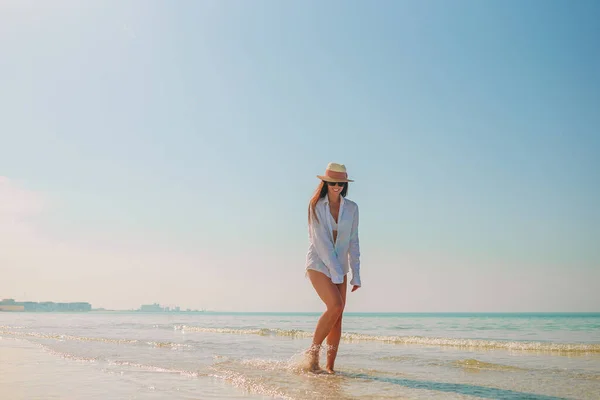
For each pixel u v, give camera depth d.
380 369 4.91
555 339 10.78
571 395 3.55
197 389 3.62
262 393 3.45
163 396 3.33
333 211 4.57
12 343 8.04
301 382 3.89
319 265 4.48
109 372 4.53
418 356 6.40
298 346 7.69
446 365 5.31
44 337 9.69
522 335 12.70
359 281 4.64
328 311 4.43
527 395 3.53
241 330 12.91
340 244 4.55
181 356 5.96
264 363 5.13
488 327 19.00
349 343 9.20
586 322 27.05
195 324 20.22
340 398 3.24
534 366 5.39
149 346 7.51
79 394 3.41
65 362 5.31
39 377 4.22
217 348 7.27
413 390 3.61
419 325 21.81
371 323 25.34
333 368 4.62
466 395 3.46
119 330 13.01
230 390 3.58
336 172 4.50
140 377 4.21
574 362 5.86
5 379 4.11
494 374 4.64
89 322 21.94
